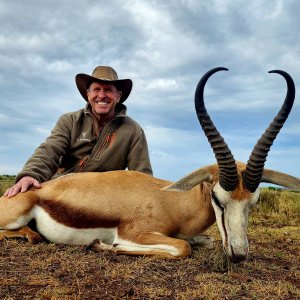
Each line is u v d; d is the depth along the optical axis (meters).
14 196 1.21
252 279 0.98
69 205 1.20
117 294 0.82
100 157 1.51
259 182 1.01
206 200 1.17
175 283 0.91
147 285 0.88
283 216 2.78
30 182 1.26
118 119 1.55
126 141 1.54
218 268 1.03
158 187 1.23
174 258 1.08
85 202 1.20
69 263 1.01
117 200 1.19
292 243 1.66
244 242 0.97
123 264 1.02
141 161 1.55
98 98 1.49
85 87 1.56
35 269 0.96
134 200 1.19
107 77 1.49
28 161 1.36
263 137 1.00
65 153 1.52
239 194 1.00
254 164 0.99
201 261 1.08
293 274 1.08
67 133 1.51
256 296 0.85
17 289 0.84
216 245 1.25
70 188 1.23
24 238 1.21
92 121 1.53
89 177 1.26
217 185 1.04
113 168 1.54
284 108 1.01
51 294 0.81
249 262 1.16
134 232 1.15
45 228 1.21
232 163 1.00
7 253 1.08
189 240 1.26
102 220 1.19
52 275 0.92
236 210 1.00
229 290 0.88
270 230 2.01
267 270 1.09
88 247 1.14
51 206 1.21
